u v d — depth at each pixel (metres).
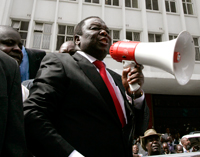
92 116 1.05
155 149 2.85
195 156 1.15
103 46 1.45
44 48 8.27
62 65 1.15
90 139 0.99
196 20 9.85
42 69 1.14
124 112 1.31
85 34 1.46
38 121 0.89
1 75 0.80
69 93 1.08
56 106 1.05
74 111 1.06
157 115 9.77
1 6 7.79
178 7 9.93
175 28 9.51
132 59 1.45
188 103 10.22
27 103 0.96
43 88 1.00
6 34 1.29
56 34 8.46
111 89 1.25
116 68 8.23
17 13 8.33
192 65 1.45
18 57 1.32
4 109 0.75
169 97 10.14
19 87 0.88
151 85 8.52
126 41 1.59
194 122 9.94
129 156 1.13
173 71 1.21
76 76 1.12
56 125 1.06
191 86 8.62
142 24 9.24
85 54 1.40
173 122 9.75
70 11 8.81
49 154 0.85
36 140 0.87
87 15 8.85
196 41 9.63
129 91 1.39
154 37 9.38
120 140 1.09
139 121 1.42
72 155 0.85
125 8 9.33
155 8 9.82
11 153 0.73
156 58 1.33
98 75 1.20
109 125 1.07
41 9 8.58
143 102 1.41
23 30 8.33
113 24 8.98
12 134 0.76
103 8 8.94
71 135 0.99
